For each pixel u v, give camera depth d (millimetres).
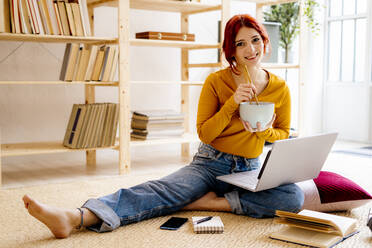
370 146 3965
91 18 3160
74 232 1660
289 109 1912
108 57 2775
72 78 2682
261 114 1533
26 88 3129
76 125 2721
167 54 3693
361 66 4270
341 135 4453
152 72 3635
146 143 2945
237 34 1789
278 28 3836
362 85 4223
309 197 1847
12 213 1920
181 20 3510
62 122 3281
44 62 3172
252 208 1818
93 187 2412
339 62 4469
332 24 4508
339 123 4469
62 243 1547
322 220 1529
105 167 3053
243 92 1636
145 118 3078
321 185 1895
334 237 1533
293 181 1814
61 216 1564
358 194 1890
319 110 4605
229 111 1716
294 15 4270
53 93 3229
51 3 2566
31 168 3008
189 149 3502
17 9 2449
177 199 1814
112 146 2836
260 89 1856
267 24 3768
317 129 4617
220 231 1651
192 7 3205
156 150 3730
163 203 1787
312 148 1750
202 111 1870
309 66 4512
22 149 2666
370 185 2432
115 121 2832
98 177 2740
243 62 1808
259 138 1868
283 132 1896
